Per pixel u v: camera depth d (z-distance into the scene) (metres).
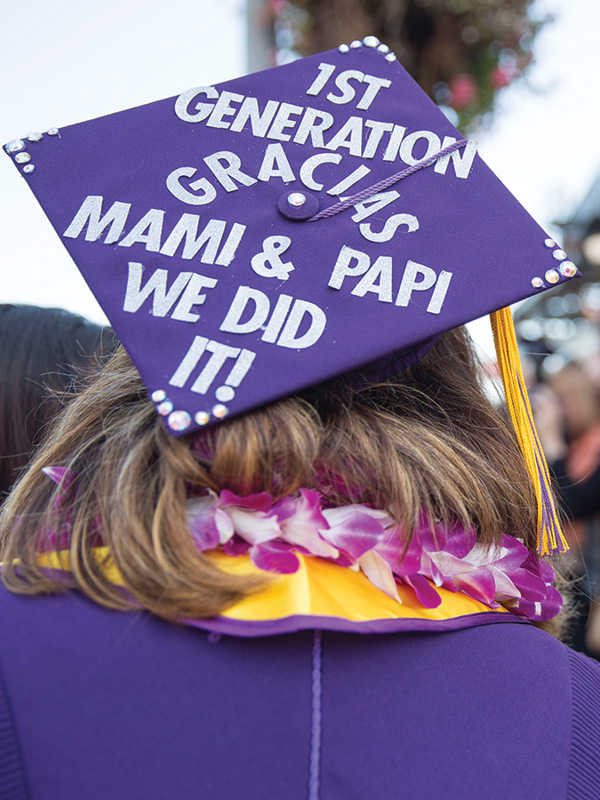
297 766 0.57
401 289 0.74
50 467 0.71
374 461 0.68
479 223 0.79
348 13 1.89
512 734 0.64
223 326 0.69
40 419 1.12
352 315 0.72
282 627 0.58
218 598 0.59
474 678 0.66
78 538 0.64
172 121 0.80
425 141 0.83
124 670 0.58
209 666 0.59
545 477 0.86
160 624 0.60
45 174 0.75
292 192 0.77
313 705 0.59
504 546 0.78
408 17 1.94
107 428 0.72
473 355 0.97
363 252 0.75
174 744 0.56
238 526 0.63
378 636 0.65
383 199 0.79
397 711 0.61
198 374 0.66
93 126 0.78
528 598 0.77
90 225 0.72
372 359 0.70
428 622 0.66
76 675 0.57
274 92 0.84
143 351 0.67
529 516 0.84
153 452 0.66
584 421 2.66
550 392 2.83
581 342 2.94
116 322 0.68
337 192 0.78
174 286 0.70
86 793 0.54
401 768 0.59
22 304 1.20
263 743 0.57
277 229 0.75
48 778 0.54
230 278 0.71
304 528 0.63
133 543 0.60
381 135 0.83
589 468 2.37
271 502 0.64
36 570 0.64
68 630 0.59
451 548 0.71
